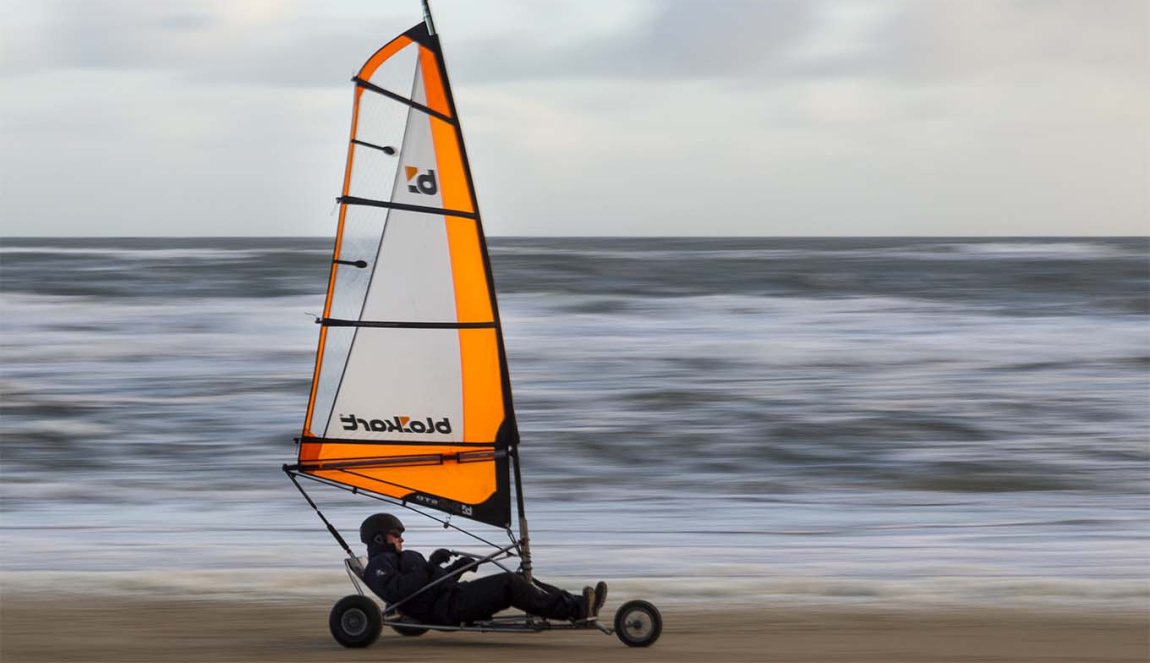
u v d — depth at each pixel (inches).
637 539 1107.3
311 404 669.3
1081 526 1158.3
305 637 744.3
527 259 6122.1
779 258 6151.6
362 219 655.8
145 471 1448.1
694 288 3907.5
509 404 665.6
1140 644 730.2
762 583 907.4
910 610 823.1
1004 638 745.0
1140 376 2187.5
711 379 2162.9
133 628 769.6
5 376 2172.7
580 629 712.4
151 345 2573.8
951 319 3058.6
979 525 1167.0
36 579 918.4
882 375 2210.9
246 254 6378.0
